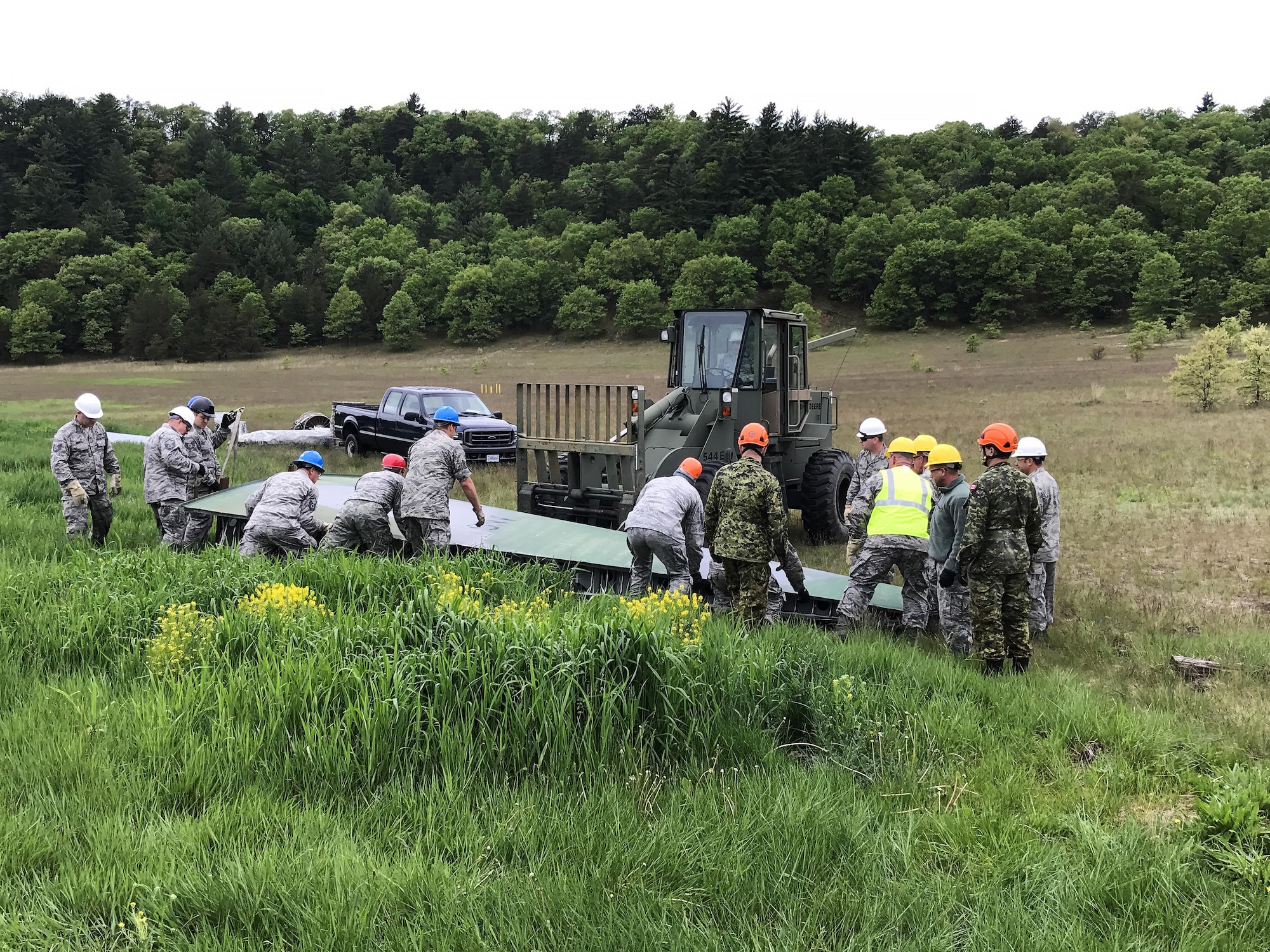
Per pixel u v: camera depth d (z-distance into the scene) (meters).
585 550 8.04
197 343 95.12
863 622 6.94
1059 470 16.38
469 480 8.09
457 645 4.41
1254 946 3.06
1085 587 8.91
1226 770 4.50
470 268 106.88
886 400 41.19
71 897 2.86
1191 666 6.31
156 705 4.12
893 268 97.81
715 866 3.25
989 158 144.38
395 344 100.25
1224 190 115.19
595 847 3.37
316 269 120.38
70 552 7.50
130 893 2.90
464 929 2.79
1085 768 4.55
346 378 73.94
